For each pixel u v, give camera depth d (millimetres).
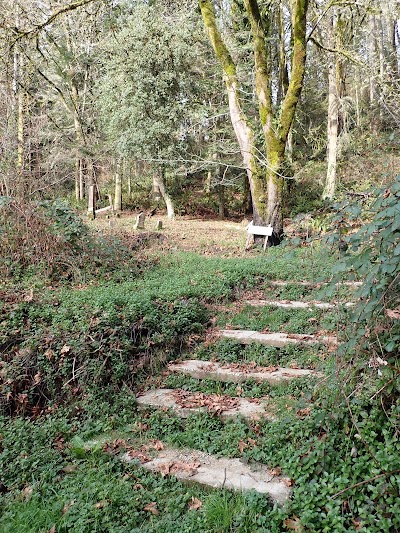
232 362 5137
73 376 4547
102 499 3043
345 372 3455
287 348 5164
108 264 8211
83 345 4695
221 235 14039
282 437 3426
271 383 4504
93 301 5656
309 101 21094
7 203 7711
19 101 11891
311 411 3496
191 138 18641
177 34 16641
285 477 3096
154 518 2908
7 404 4309
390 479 2664
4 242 7508
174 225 16828
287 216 17141
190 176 25047
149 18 16906
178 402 4301
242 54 16656
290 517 2730
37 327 5086
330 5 11188
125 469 3426
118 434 3939
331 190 13562
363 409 3189
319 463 2988
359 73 15195
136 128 17281
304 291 6961
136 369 4902
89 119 18609
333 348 4684
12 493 3209
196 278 7371
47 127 14367
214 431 3814
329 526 2562
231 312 6414
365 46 16250
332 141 14133
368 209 2750
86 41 17141
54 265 7574
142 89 17062
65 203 8508
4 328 4973
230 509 2867
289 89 10969
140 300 5746
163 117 17406
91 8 15508
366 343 2994
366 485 2727
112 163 19312
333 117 14414
